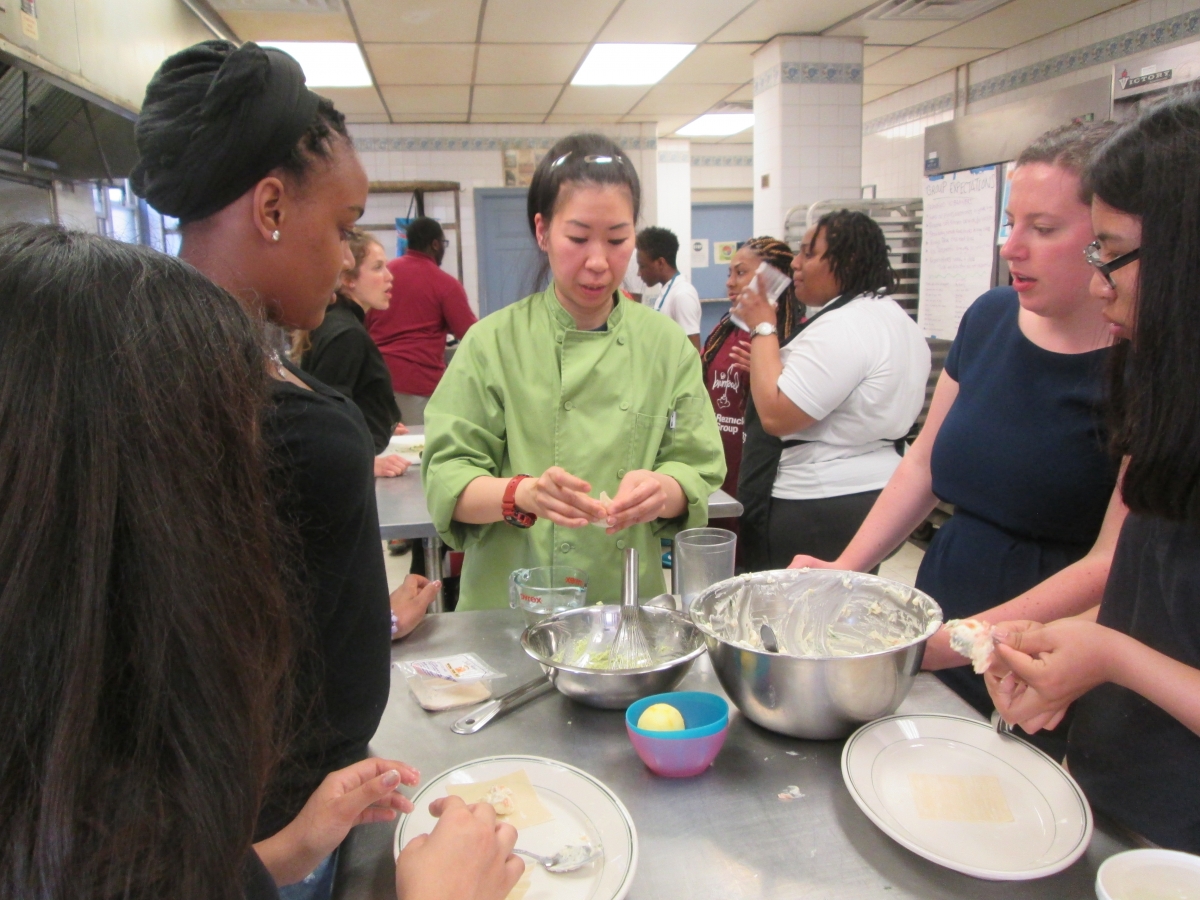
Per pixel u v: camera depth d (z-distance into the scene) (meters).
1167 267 0.63
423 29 4.03
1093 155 0.75
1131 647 0.73
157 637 0.38
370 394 2.37
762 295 1.98
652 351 1.31
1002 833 0.71
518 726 0.93
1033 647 0.79
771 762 0.84
